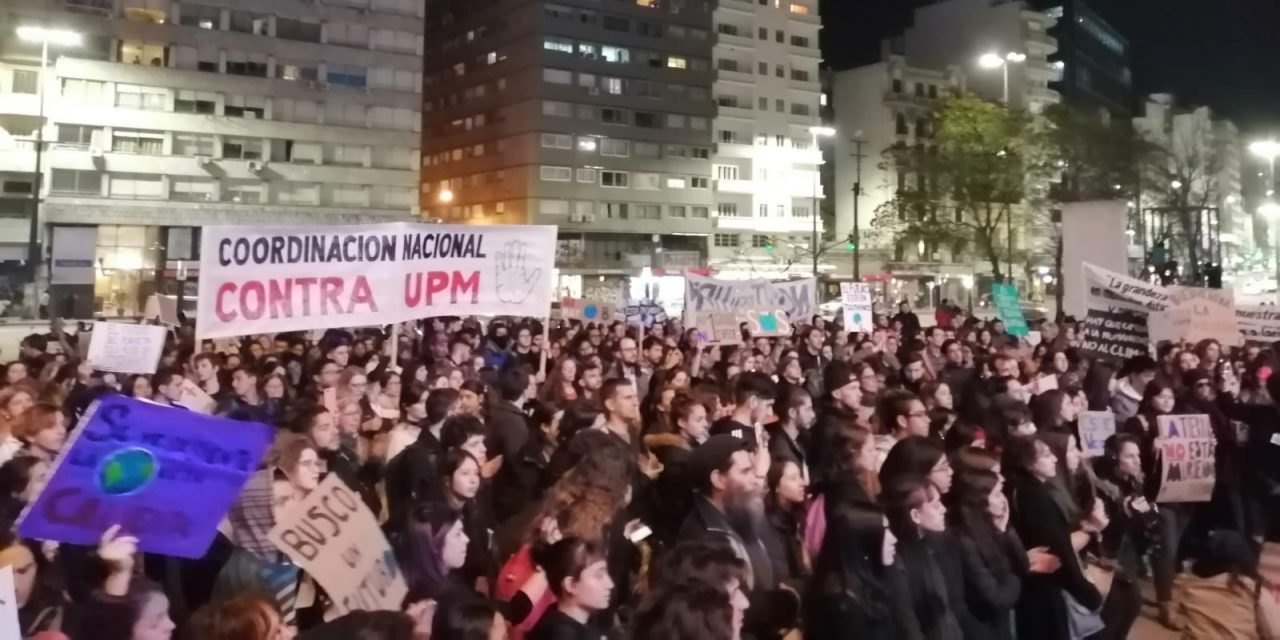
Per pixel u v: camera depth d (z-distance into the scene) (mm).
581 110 72562
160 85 56938
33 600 3869
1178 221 50750
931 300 73438
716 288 15586
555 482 5125
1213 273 30094
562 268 69125
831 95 87375
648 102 74938
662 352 12797
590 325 18406
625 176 74062
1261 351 12094
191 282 48750
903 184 61781
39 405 5711
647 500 5543
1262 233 115188
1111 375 10922
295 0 61531
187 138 57906
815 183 80438
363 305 8906
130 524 4023
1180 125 101500
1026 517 5391
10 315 40594
